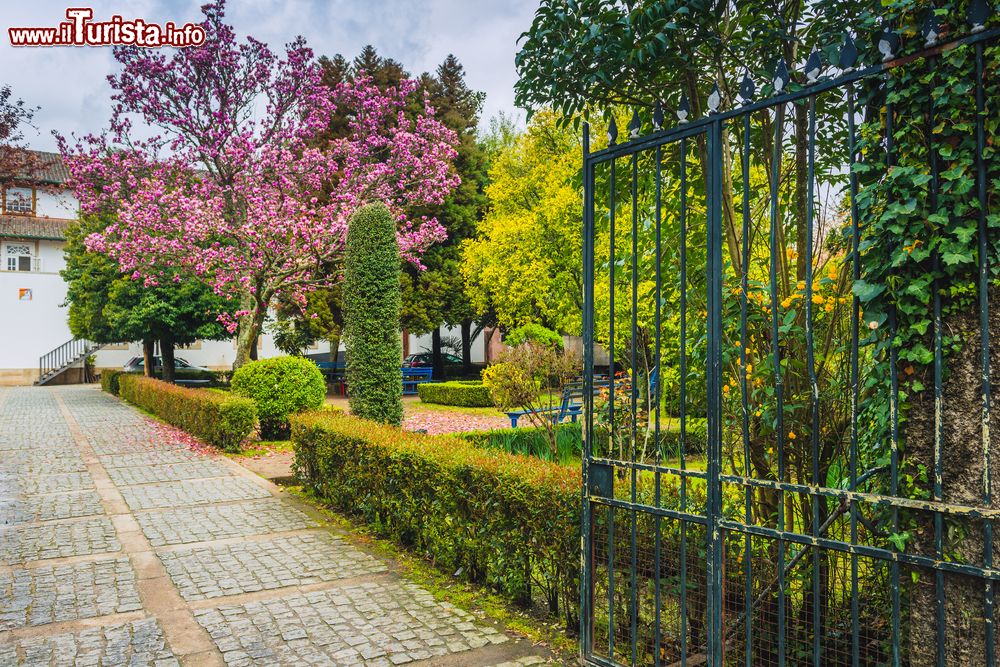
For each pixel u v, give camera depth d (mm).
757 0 3691
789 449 3518
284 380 12258
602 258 6461
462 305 25281
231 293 15109
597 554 3672
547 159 17516
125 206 13938
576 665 3475
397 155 15422
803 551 2934
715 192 2846
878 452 2604
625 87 4195
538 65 3984
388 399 9445
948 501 2312
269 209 13469
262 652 3682
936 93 2168
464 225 25156
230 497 7574
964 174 2178
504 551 4266
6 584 4777
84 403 20344
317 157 14664
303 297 15727
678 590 3436
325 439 7074
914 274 2295
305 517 6680
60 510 6977
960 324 2270
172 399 14273
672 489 3748
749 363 3582
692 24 3588
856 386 2441
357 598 4480
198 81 13922
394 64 25719
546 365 9562
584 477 3402
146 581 4832
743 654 3305
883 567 3064
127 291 19125
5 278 30312
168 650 3719
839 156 3889
